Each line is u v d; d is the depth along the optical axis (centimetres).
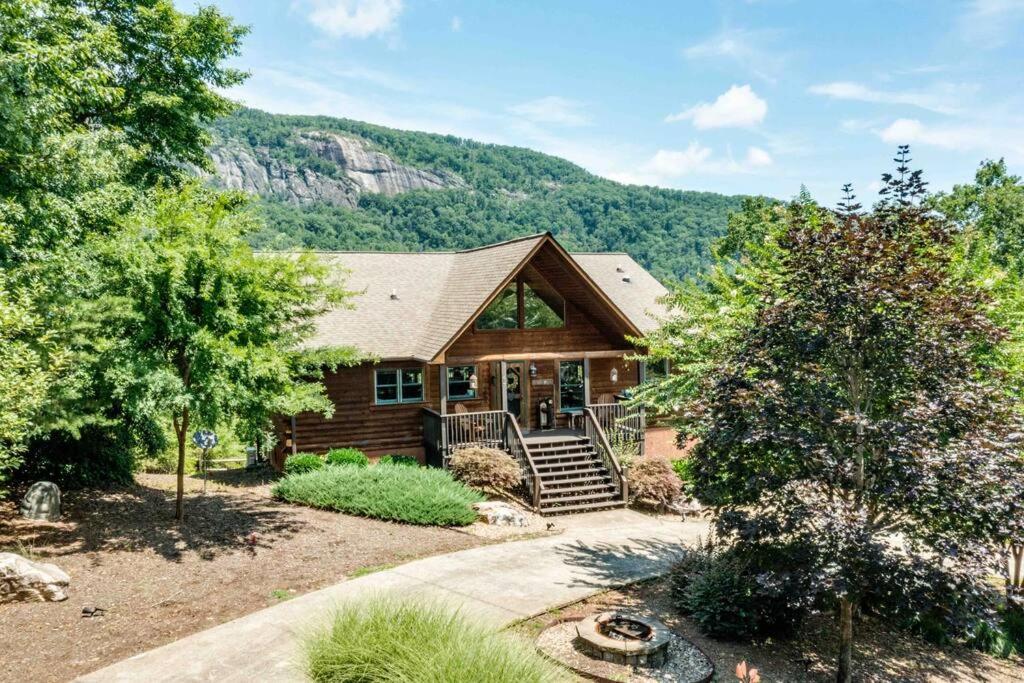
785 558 1091
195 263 1520
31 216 1545
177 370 1575
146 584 1298
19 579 1173
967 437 1041
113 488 1923
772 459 1135
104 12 2247
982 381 1207
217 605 1239
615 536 1850
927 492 998
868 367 1169
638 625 1155
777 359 1182
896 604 1009
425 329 2562
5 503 1614
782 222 1727
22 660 997
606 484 2247
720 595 1232
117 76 2302
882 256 1123
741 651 1199
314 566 1467
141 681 955
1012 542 1041
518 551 1658
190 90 2441
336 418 2395
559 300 2578
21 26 1614
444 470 2188
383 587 1359
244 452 3122
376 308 2636
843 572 1006
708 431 1179
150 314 1507
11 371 1216
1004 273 1558
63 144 1630
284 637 1109
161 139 2419
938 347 1084
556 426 2684
